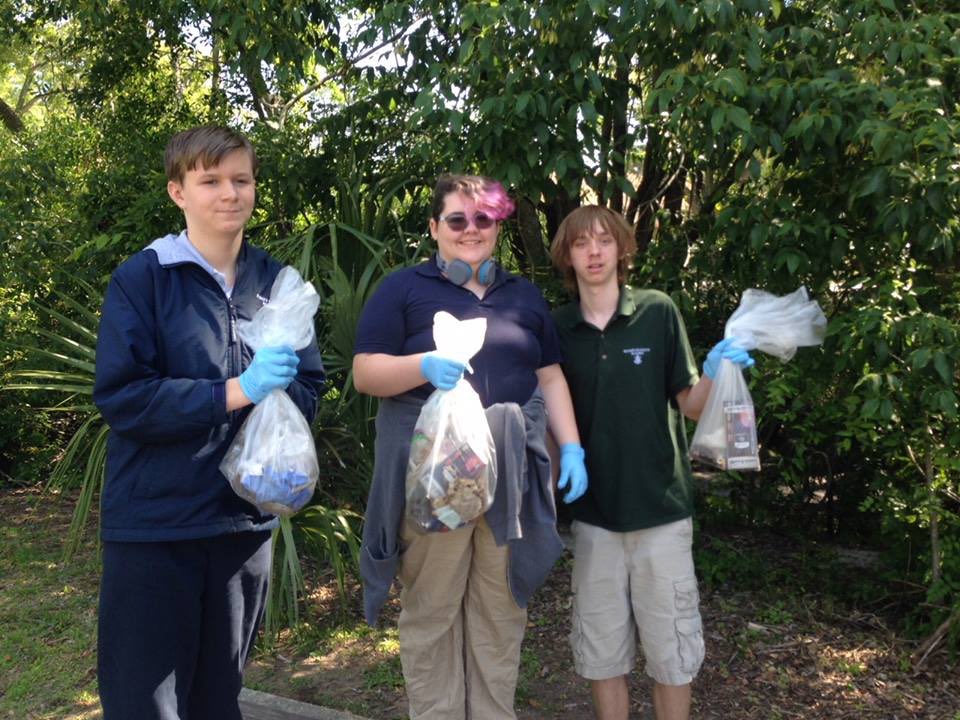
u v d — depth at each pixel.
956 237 3.33
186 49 7.01
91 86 7.54
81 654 3.96
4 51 10.18
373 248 4.81
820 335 2.80
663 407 2.81
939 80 3.46
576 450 2.75
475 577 2.74
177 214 5.87
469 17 3.87
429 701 2.80
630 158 4.88
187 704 2.45
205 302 2.29
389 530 2.61
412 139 5.19
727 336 2.76
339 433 4.38
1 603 4.59
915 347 3.35
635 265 4.60
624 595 2.85
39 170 6.66
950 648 3.60
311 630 4.07
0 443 7.09
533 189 4.16
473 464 2.45
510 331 2.65
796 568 4.66
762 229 3.58
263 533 2.43
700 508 5.03
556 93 3.97
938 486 3.63
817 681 3.58
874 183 3.17
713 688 3.56
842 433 3.74
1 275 6.39
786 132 3.52
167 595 2.23
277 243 4.84
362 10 5.69
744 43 3.56
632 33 3.76
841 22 3.59
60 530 5.88
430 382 2.54
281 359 2.21
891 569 4.34
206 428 2.19
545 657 3.86
